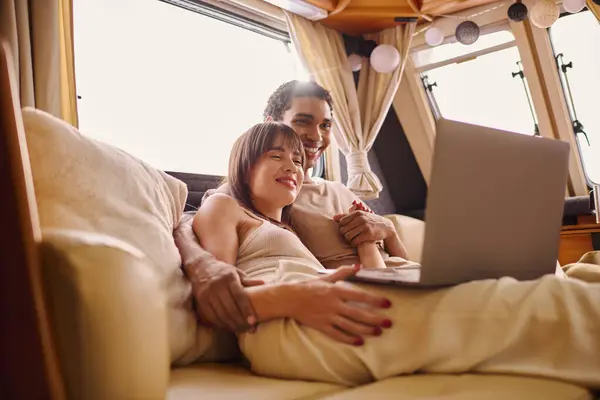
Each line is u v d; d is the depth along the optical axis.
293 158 1.67
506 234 0.95
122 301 0.58
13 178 0.55
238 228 1.38
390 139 4.68
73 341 0.56
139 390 0.58
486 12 3.93
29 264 0.55
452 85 4.46
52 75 2.06
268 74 3.74
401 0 3.80
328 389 0.83
